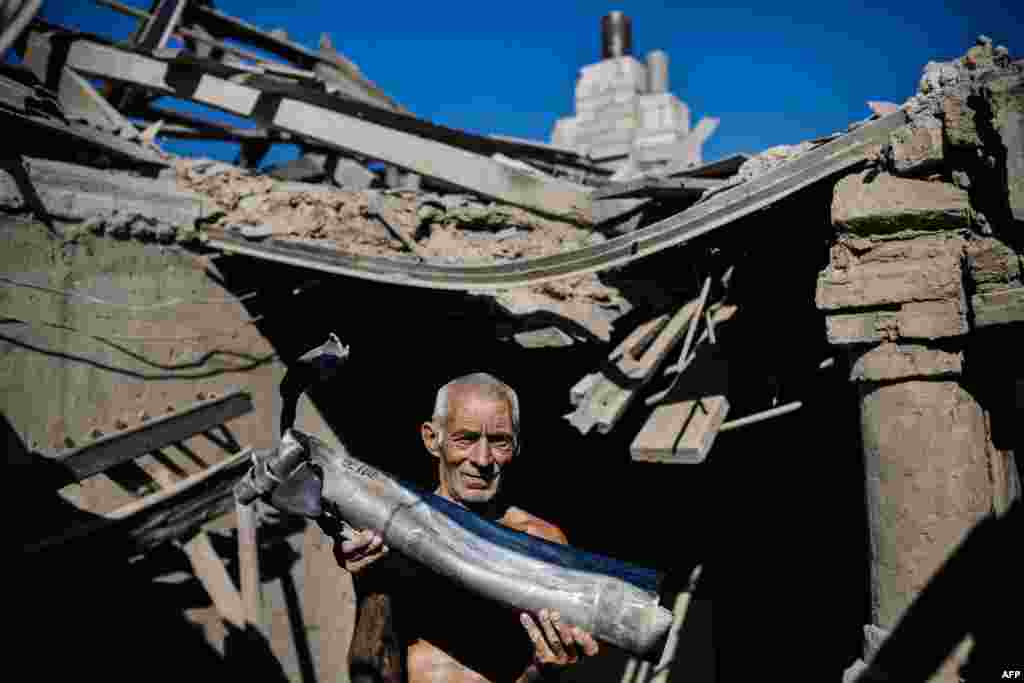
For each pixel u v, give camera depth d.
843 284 3.88
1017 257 3.30
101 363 5.66
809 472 7.39
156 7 8.30
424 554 1.74
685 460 4.79
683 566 8.19
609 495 8.81
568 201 6.91
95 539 4.74
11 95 5.55
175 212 6.25
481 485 2.12
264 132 10.02
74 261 5.55
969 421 3.61
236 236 6.18
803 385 5.93
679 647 7.83
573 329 5.89
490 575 1.73
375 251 6.58
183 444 6.16
